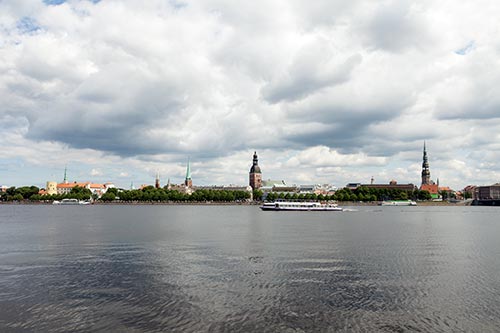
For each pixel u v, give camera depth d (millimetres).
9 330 31375
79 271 50031
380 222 140500
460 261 57375
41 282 44500
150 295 39656
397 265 54250
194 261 56781
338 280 45562
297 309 35844
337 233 97500
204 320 33281
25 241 79875
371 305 36906
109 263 55344
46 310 35500
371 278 46562
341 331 31375
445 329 31781
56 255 62062
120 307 36250
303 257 60312
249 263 55250
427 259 59031
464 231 104938
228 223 132625
